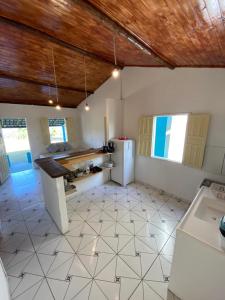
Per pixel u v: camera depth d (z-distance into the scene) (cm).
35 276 185
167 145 409
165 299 161
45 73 391
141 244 229
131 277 183
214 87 267
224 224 129
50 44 283
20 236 247
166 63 283
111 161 431
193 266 143
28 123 569
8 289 161
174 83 319
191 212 175
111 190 394
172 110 332
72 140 692
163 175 375
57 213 252
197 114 292
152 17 146
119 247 224
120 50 288
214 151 283
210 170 294
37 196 375
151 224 271
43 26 226
